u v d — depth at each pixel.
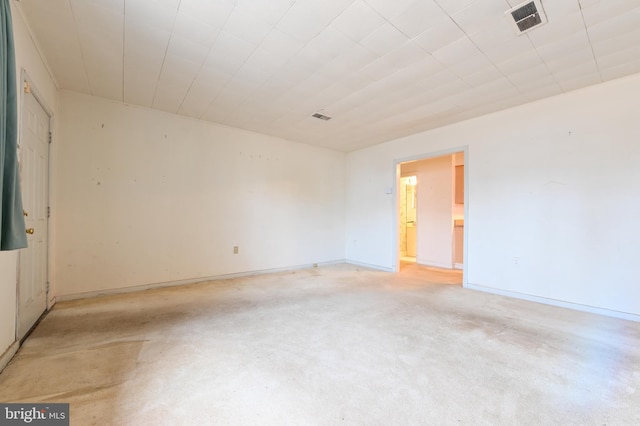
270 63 2.71
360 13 2.03
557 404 1.53
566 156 3.28
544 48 2.45
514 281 3.66
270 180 5.07
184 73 2.92
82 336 2.33
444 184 5.91
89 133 3.43
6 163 1.46
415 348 2.18
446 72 2.86
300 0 1.91
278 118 4.17
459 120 4.20
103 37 2.33
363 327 2.59
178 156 4.08
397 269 5.28
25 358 1.95
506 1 1.92
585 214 3.15
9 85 1.48
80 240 3.38
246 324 2.64
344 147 5.86
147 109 3.83
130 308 3.05
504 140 3.78
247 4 1.95
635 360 2.02
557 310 3.15
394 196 5.29
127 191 3.69
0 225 1.38
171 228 4.02
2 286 1.81
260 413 1.43
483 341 2.32
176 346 2.17
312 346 2.20
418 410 1.47
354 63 2.70
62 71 2.88
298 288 4.00
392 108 3.75
